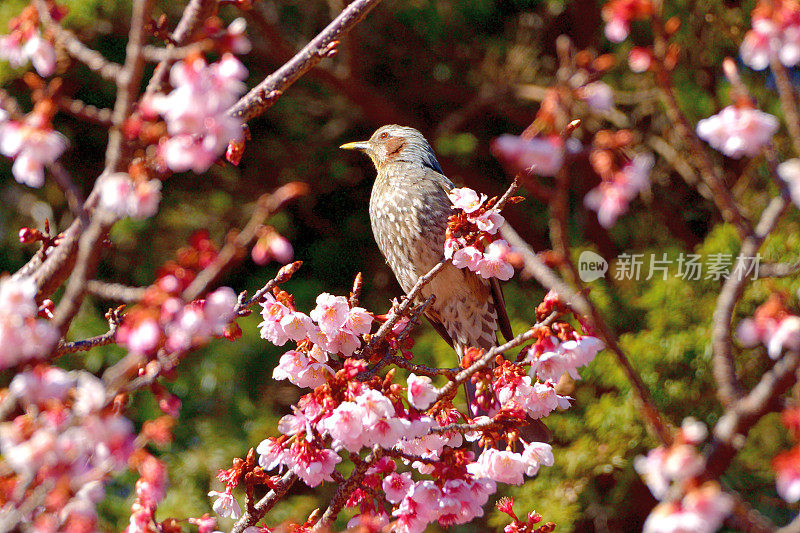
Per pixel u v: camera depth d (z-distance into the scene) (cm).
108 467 344
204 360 1432
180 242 1611
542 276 355
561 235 341
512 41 1752
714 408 1216
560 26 1753
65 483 334
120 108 366
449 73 1820
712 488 290
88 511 356
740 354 1209
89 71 1555
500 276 583
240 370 1445
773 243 1138
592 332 483
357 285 573
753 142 346
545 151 327
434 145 1675
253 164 1755
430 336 1344
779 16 344
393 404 492
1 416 374
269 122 1752
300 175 1758
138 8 368
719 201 354
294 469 512
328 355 582
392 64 1814
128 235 1528
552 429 1260
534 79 1717
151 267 1566
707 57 1441
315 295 1617
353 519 504
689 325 1245
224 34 343
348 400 485
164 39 414
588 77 336
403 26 1770
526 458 513
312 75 1605
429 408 538
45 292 448
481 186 1742
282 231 1706
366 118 1755
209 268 356
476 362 506
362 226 1777
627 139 339
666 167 1600
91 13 1424
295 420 511
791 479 293
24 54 393
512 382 534
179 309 356
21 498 364
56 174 394
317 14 1742
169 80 374
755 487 1218
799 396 322
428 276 593
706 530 285
